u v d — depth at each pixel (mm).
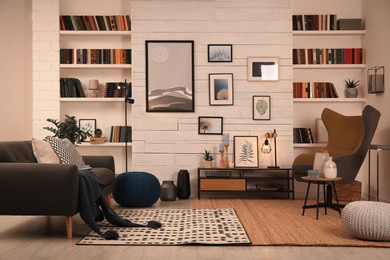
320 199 6777
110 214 4645
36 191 4156
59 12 7164
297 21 7164
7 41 7520
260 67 7082
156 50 7090
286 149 7070
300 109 7359
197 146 7074
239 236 4180
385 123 6402
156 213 5453
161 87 7086
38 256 3586
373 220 3967
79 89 7137
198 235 4230
